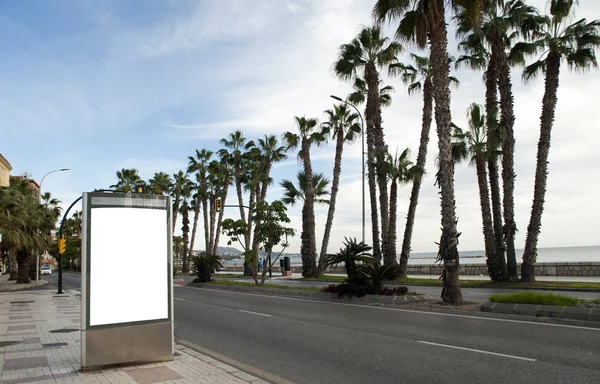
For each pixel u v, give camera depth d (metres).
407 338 9.91
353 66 29.34
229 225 29.30
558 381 6.38
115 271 7.54
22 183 46.84
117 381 6.63
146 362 7.76
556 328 10.17
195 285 33.06
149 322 7.77
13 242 31.84
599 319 10.30
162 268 7.95
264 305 17.78
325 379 6.99
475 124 25.52
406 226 30.11
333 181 37.59
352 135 38.06
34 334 11.36
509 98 24.62
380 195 29.50
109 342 7.40
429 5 15.80
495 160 25.69
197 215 64.94
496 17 24.11
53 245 46.66
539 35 24.84
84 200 7.39
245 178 50.66
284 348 9.45
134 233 7.73
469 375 6.86
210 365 7.64
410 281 26.94
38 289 32.97
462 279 28.53
